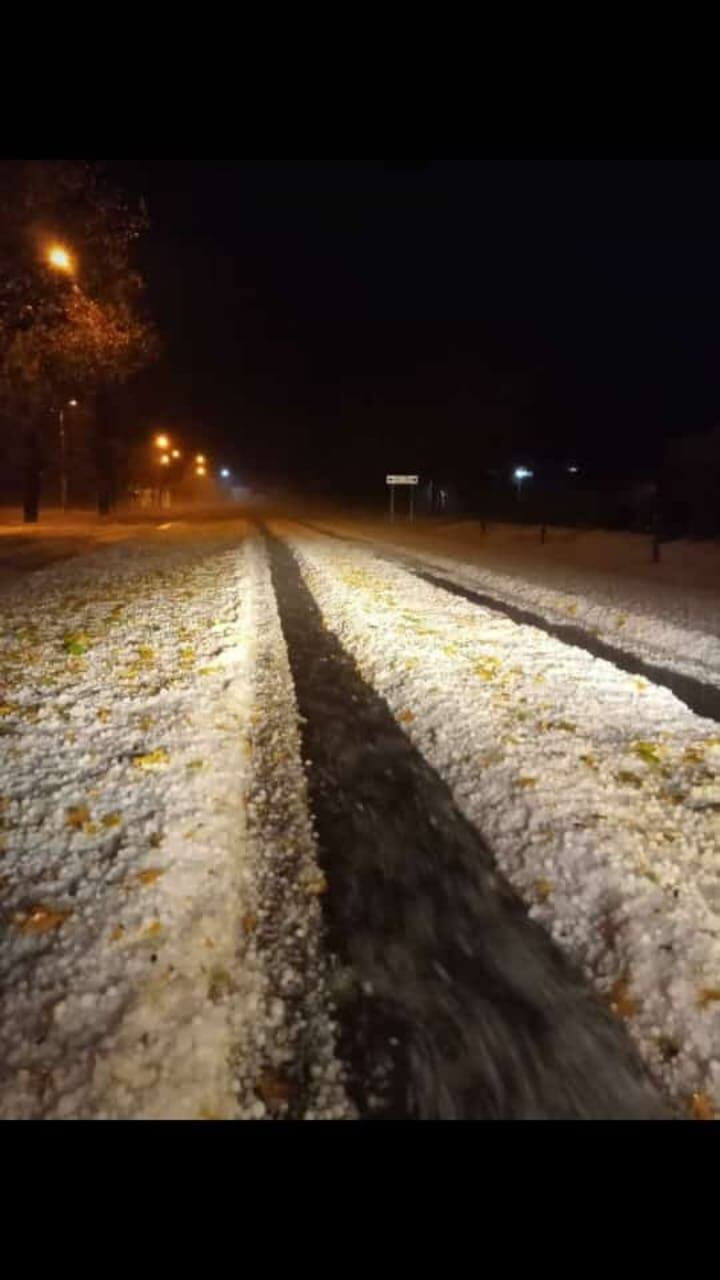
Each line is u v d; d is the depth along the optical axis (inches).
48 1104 99.0
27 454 1373.0
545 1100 104.3
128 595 491.8
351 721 253.0
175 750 209.2
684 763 209.9
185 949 128.7
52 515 1780.3
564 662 324.8
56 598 473.4
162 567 676.7
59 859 152.8
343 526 1601.9
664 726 241.8
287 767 211.6
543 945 136.9
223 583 566.9
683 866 155.7
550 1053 112.0
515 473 1926.7
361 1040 114.0
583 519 1434.5
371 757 221.1
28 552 786.8
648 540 899.4
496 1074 108.3
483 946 136.1
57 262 581.0
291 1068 108.6
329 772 209.5
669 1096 104.9
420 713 256.1
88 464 2126.0
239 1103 102.5
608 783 194.9
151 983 119.8
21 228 561.3
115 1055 106.1
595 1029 116.7
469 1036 115.2
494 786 196.5
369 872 159.0
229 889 148.6
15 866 149.9
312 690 288.2
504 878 158.2
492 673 302.7
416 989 124.8
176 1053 107.7
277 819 181.0
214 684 276.2
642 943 133.3
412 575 672.4
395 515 2373.3
